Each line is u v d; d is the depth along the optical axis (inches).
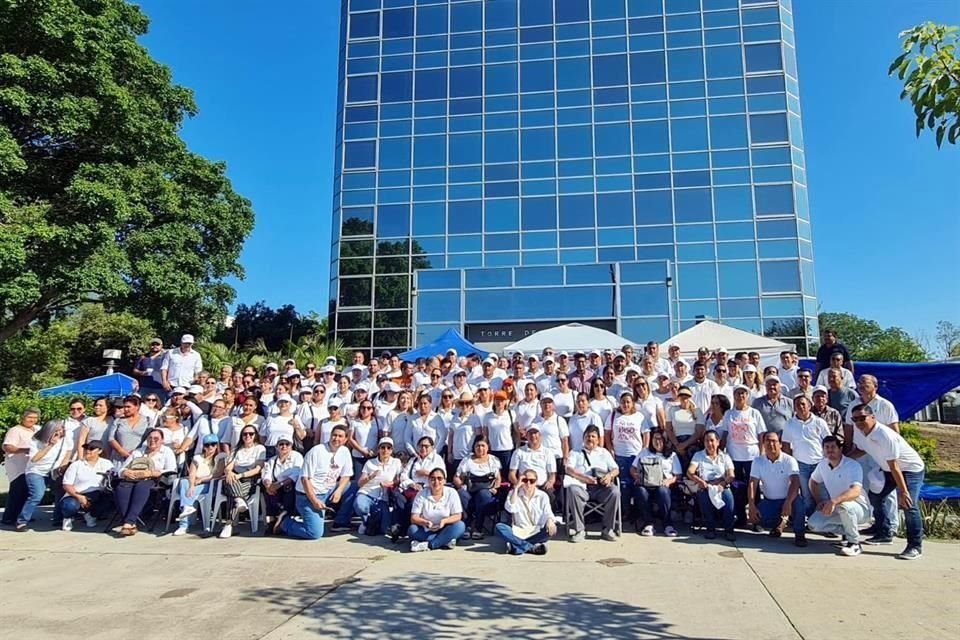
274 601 216.4
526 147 1110.4
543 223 1080.8
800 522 280.4
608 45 1115.9
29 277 534.0
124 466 339.9
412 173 1135.6
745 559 259.1
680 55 1088.2
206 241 817.5
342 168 1158.3
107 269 590.2
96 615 205.9
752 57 1063.6
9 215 533.0
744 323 990.4
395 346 1079.0
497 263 1085.1
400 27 1185.4
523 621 191.9
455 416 362.6
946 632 177.0
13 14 541.6
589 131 1095.0
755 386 365.1
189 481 336.5
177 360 461.4
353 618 197.5
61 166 633.0
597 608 202.2
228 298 852.0
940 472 562.9
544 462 311.9
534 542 275.7
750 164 1032.2
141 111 689.0
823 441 280.8
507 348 612.7
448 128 1139.3
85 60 593.0
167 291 701.9
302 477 319.3
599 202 1069.8
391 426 366.0
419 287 1086.4
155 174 685.3
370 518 323.6
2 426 516.1
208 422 372.5
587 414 342.6
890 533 283.3
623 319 1007.6
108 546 307.7
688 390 348.5
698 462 311.0
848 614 192.2
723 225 1023.6
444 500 292.7
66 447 370.0
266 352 1113.4
